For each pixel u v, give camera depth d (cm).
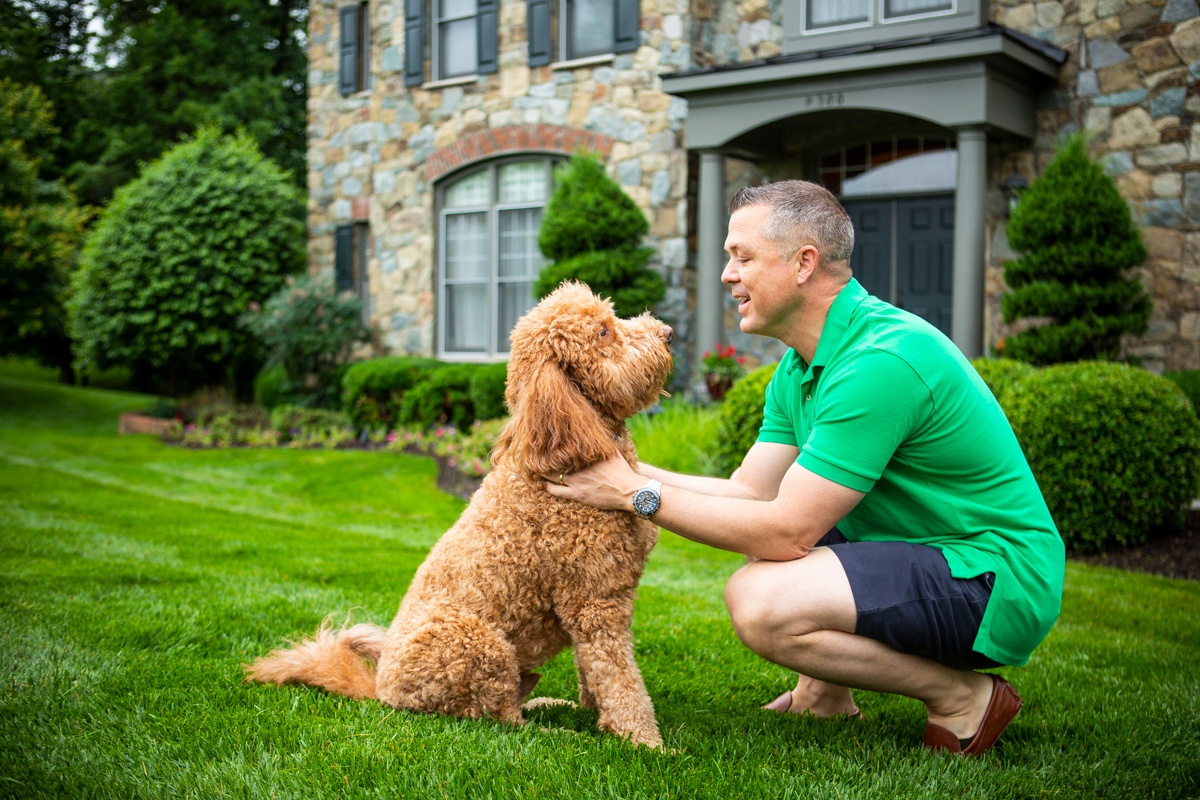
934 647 224
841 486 220
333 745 223
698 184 991
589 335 234
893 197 930
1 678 269
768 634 225
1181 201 770
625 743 223
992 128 780
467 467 818
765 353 964
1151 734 251
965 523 228
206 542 514
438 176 1148
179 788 202
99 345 1359
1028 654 231
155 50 2184
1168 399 538
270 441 1134
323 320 1187
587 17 1025
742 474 269
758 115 855
